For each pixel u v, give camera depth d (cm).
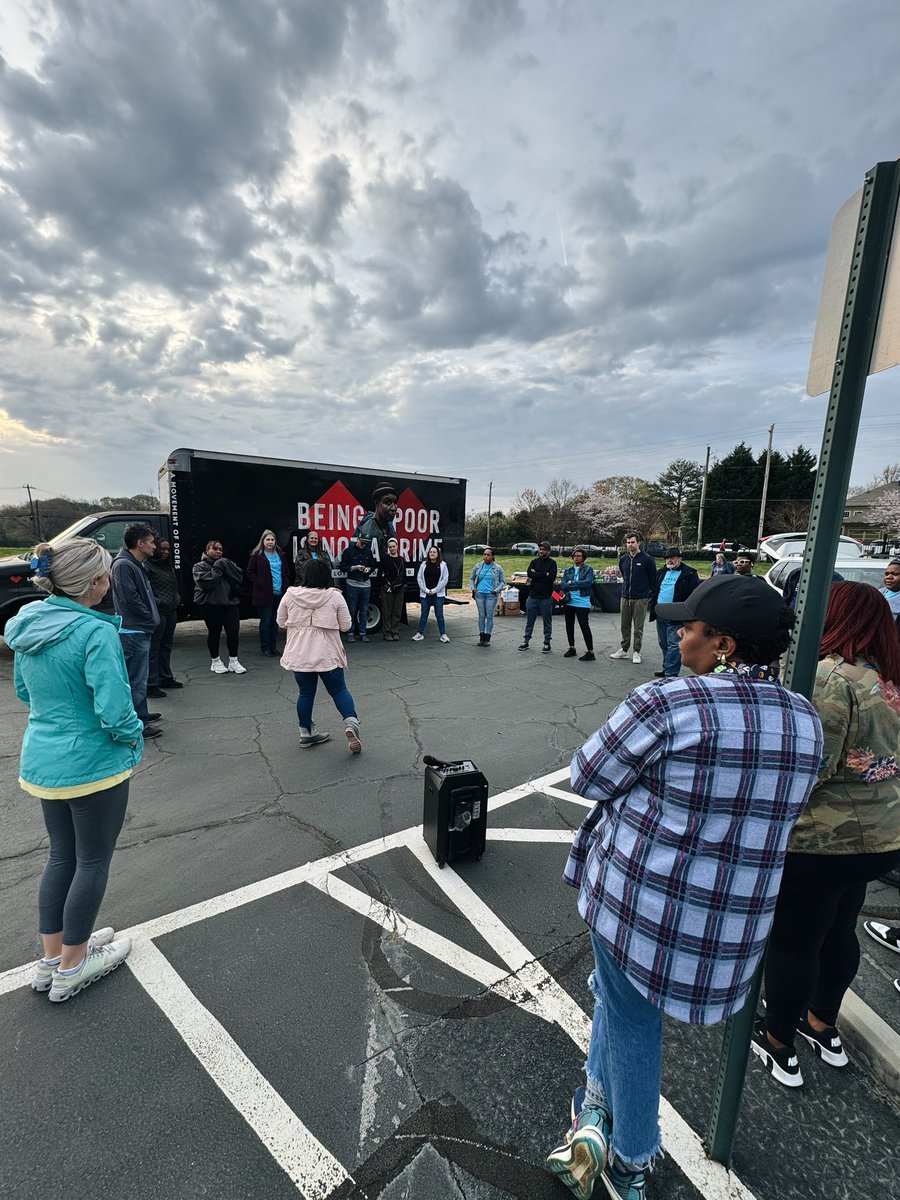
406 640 976
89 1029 204
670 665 736
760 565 2648
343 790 398
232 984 226
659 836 117
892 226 121
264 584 788
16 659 209
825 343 140
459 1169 160
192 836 337
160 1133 168
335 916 268
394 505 1012
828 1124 177
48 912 215
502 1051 199
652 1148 140
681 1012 118
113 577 475
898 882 301
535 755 472
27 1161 160
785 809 116
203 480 812
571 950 249
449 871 305
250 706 580
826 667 172
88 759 205
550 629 880
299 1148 165
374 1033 205
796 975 179
